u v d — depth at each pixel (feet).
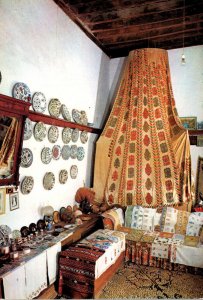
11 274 9.25
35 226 12.86
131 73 20.17
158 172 18.16
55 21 14.65
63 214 15.11
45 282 11.30
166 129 18.72
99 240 13.73
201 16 17.25
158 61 19.77
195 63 20.47
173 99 19.53
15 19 11.51
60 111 15.14
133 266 14.83
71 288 11.96
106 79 22.30
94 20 17.56
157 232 16.25
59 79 15.11
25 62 12.20
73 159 16.98
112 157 19.33
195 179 19.89
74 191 17.21
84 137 18.34
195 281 13.20
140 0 15.47
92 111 19.74
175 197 17.57
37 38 13.05
